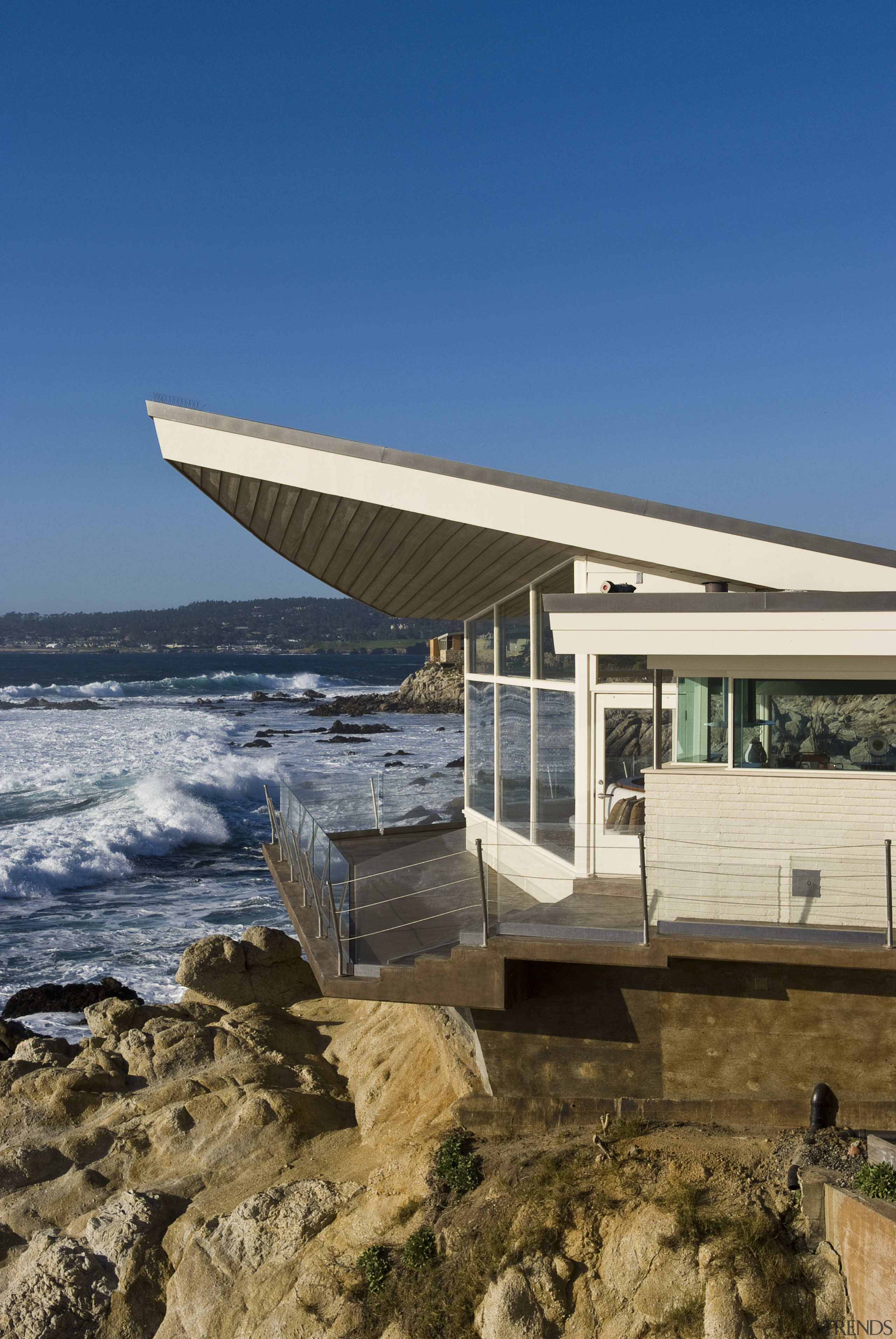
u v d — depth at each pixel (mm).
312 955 10195
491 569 12766
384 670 198500
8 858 32812
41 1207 11750
